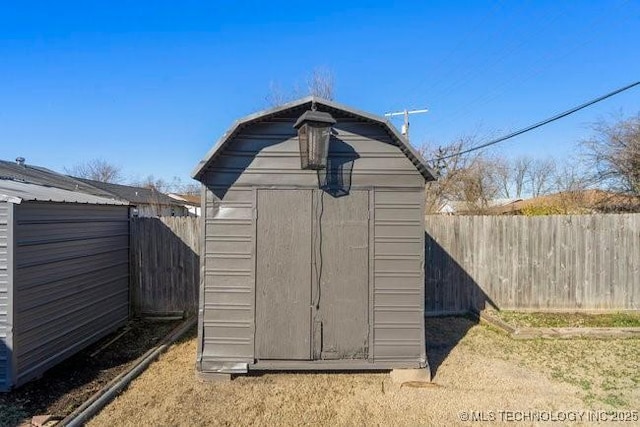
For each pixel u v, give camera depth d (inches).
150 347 232.7
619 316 294.0
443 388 177.9
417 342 186.7
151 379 187.3
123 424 146.3
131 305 299.3
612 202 529.7
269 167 185.6
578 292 310.3
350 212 186.5
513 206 856.9
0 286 170.2
